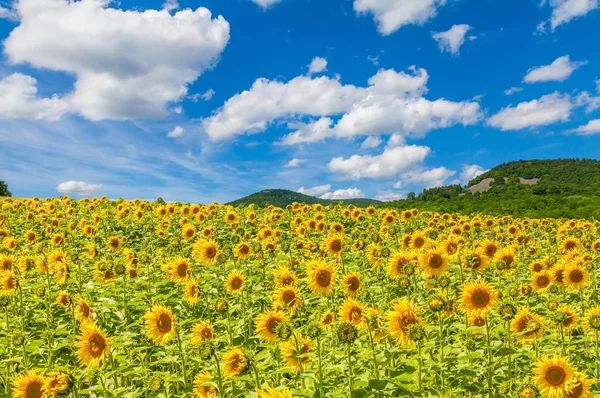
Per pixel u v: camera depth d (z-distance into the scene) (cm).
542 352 748
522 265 1414
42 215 2005
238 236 1319
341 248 1192
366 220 2150
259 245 1166
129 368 738
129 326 909
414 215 2156
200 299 1045
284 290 774
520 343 754
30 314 1012
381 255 1082
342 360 654
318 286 848
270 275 1184
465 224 1884
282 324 573
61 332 816
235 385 618
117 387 672
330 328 720
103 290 1080
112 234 1869
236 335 846
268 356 665
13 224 2036
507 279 1170
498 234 1759
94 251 1376
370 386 544
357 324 666
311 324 567
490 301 678
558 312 773
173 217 2166
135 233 1944
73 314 864
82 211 2389
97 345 622
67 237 1647
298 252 1397
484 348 674
